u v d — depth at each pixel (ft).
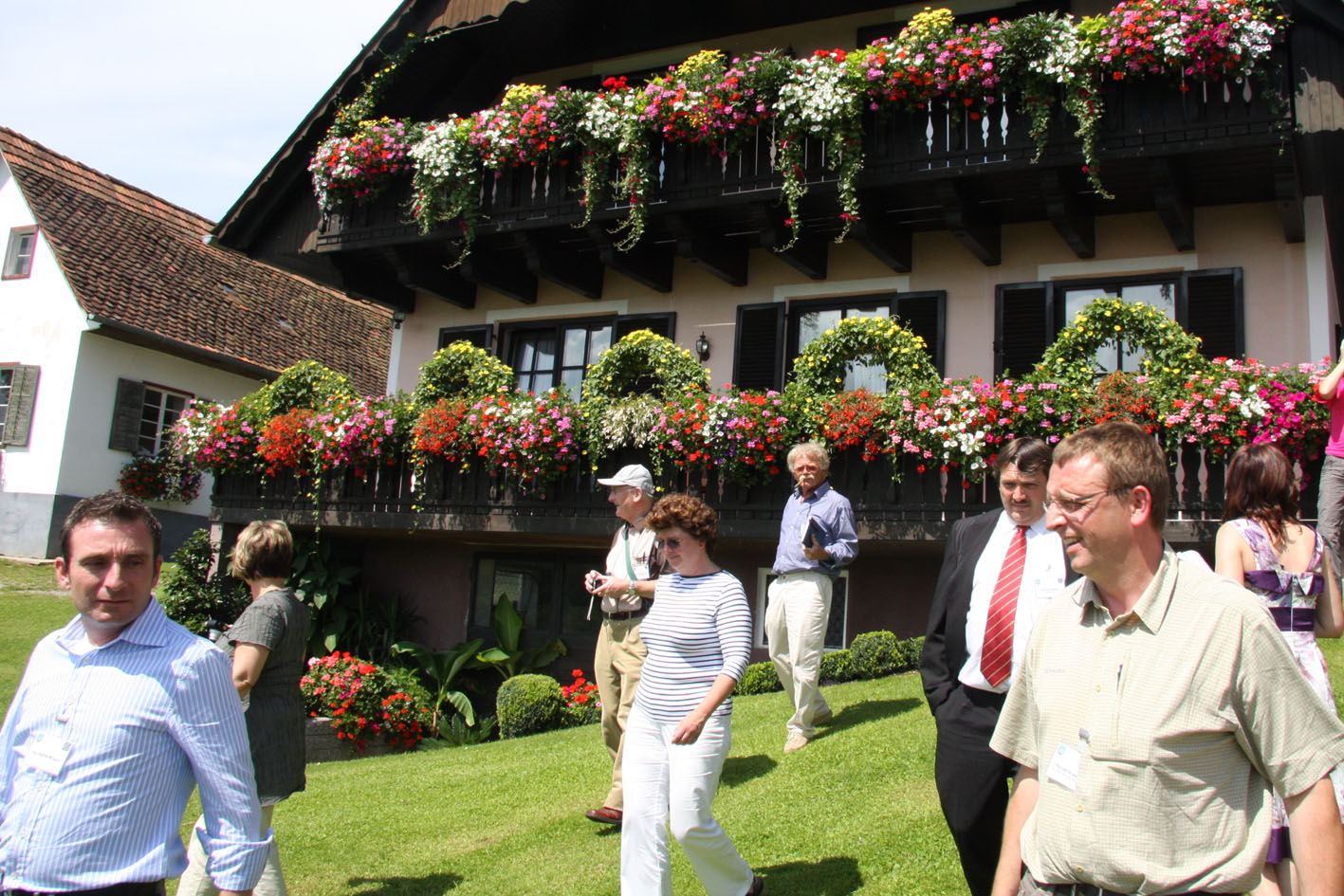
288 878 18.29
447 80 45.62
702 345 39.81
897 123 32.96
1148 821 7.68
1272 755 7.51
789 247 33.86
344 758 32.99
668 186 35.88
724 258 38.58
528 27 42.93
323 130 44.68
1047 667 8.67
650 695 14.48
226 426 43.16
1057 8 36.81
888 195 34.01
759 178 34.35
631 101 36.22
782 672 24.02
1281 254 32.30
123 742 9.39
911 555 35.32
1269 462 13.89
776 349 38.52
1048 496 8.61
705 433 32.45
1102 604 8.42
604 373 35.76
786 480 32.68
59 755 9.34
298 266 46.57
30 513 61.41
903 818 17.94
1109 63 29.40
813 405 31.73
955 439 29.12
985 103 31.37
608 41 43.75
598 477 35.73
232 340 71.61
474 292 45.44
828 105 32.17
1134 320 28.37
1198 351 29.91
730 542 36.73
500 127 37.96
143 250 71.82
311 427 40.63
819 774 21.03
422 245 41.73
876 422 30.63
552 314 43.50
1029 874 8.80
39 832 9.20
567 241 40.01
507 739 32.32
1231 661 7.57
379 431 39.09
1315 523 26.07
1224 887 7.47
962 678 13.30
